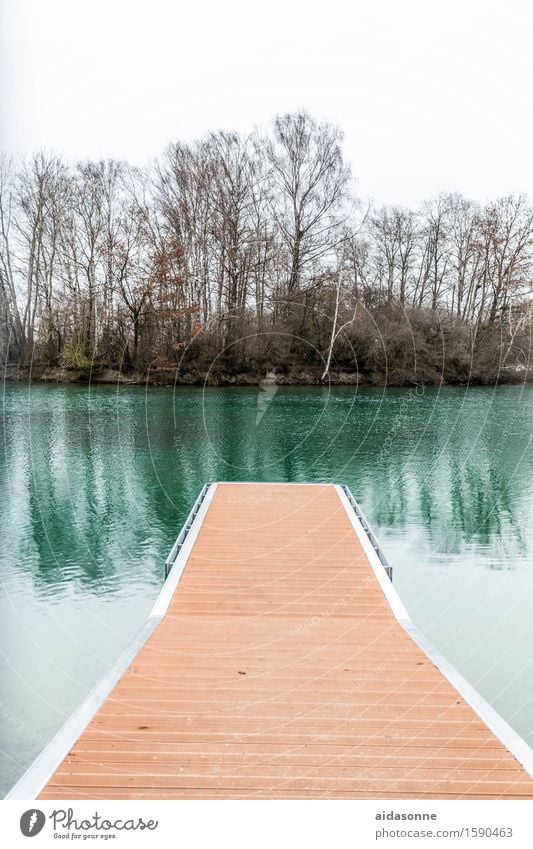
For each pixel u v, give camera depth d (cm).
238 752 279
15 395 2161
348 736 295
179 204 2536
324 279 2628
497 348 2764
